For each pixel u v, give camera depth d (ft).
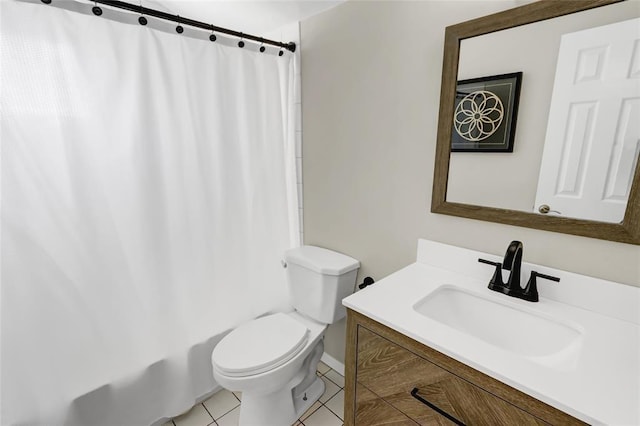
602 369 2.27
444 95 3.72
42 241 3.61
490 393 2.34
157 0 4.81
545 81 3.05
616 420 1.84
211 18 5.36
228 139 5.10
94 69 3.72
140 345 4.52
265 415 4.58
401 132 4.31
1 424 3.54
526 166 3.30
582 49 2.81
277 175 5.86
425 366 2.74
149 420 4.75
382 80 4.40
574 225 3.04
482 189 3.64
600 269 3.00
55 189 3.65
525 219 3.34
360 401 3.42
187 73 4.47
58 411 3.85
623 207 2.78
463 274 3.92
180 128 4.53
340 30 4.79
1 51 3.17
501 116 3.37
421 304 3.31
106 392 4.28
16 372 3.56
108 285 4.14
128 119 4.04
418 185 4.26
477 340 2.59
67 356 3.91
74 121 3.67
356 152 4.96
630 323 2.85
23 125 3.38
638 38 2.55
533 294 3.22
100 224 4.01
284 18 5.33
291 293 5.67
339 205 5.43
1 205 3.33
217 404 5.34
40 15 3.30
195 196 4.83
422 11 3.82
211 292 5.19
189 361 5.03
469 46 3.48
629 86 2.64
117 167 4.07
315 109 5.48
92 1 3.46
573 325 2.86
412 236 4.46
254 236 5.71
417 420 2.89
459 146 3.74
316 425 4.93
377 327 3.07
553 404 2.01
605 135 2.81
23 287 3.52
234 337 4.60
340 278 4.97
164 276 4.59
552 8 2.89
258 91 5.35
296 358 4.38
